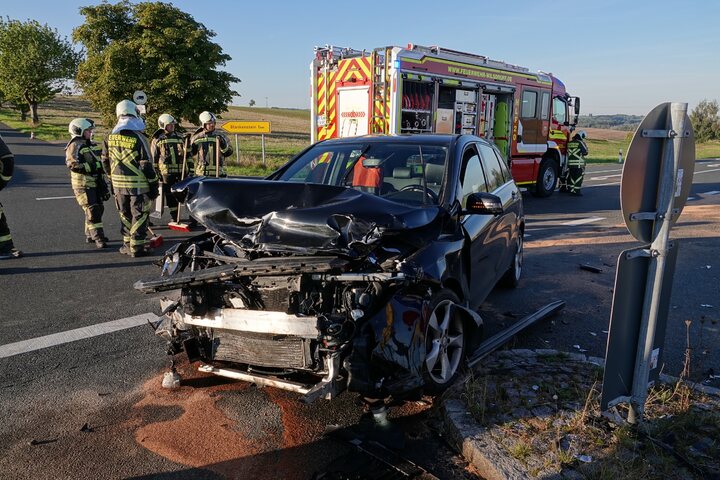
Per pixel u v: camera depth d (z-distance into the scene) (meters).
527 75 13.87
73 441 3.24
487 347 4.27
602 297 6.16
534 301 6.02
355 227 3.13
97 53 31.11
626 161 2.81
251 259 3.36
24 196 13.24
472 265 4.37
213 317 3.39
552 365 4.01
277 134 53.75
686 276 7.02
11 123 57.16
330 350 3.05
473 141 5.21
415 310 3.26
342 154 4.88
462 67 11.82
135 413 3.56
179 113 30.33
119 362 4.31
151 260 7.55
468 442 3.05
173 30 29.34
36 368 4.19
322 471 2.93
